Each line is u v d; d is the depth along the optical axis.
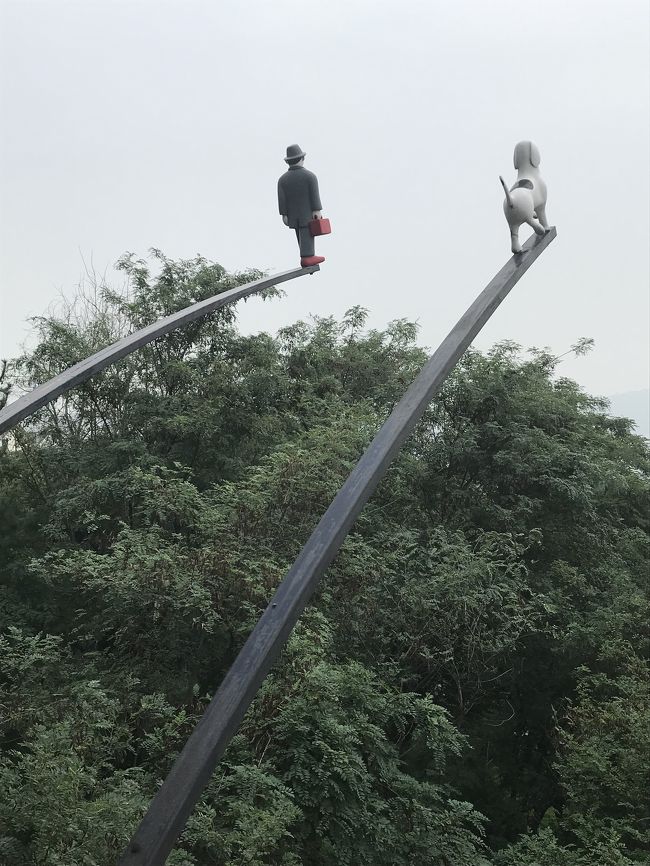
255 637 2.60
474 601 13.46
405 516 17.12
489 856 14.16
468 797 15.20
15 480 19.61
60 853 6.94
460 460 18.00
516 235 4.54
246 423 18.48
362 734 10.73
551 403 19.94
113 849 7.06
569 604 16.75
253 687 2.50
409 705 11.47
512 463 17.34
